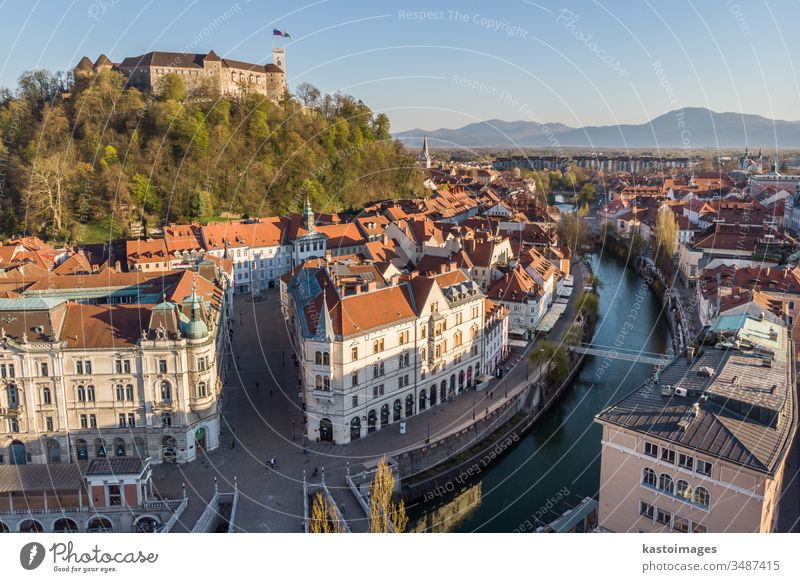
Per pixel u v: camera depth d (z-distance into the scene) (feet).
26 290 469.57
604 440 274.57
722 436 249.75
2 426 364.99
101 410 372.79
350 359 395.75
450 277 500.33
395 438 410.31
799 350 461.37
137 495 337.31
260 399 460.96
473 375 494.18
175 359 370.53
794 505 301.63
